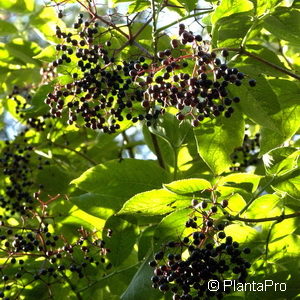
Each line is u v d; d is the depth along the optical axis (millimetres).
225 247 1270
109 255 1440
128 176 1418
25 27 1644
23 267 1454
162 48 1436
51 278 1467
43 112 1644
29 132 1718
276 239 1357
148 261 1344
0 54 1642
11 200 1654
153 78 1316
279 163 1295
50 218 1492
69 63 1396
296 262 1359
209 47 1301
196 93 1259
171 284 1318
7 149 1720
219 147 1306
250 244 1353
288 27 1318
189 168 1520
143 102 1322
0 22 1644
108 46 1388
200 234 1267
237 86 1299
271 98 1303
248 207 1320
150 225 1451
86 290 1463
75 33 1431
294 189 1298
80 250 1457
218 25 1341
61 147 1672
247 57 1329
